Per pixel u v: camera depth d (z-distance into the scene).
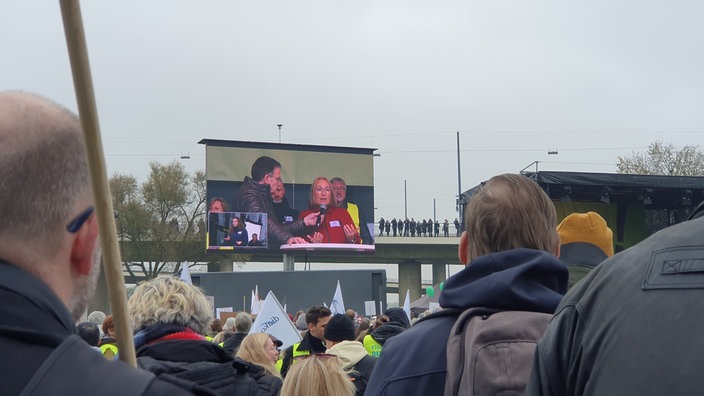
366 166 35.78
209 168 33.91
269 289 25.17
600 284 1.71
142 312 3.67
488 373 2.28
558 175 15.81
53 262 1.42
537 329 2.35
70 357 1.30
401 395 2.45
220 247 33.66
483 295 2.46
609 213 17.19
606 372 1.60
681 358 1.47
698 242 1.57
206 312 3.79
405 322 8.38
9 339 1.30
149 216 48.59
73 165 1.42
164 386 1.31
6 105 1.41
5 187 1.36
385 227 53.34
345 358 6.09
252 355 5.11
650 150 40.94
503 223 2.59
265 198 34.47
